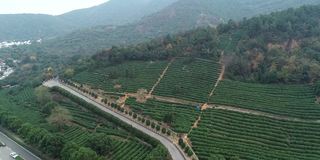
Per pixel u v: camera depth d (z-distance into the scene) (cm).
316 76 17288
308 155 12531
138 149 13125
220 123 14800
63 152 12438
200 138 13588
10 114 16550
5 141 14950
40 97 18100
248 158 12219
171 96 17538
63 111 15788
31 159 13325
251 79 18250
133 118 15700
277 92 16912
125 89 18800
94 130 15050
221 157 11806
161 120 15250
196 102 16888
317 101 15925
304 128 14162
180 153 12469
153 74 19950
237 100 16512
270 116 15262
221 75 19075
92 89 19638
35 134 13925
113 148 13112
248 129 14275
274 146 13150
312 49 19800
